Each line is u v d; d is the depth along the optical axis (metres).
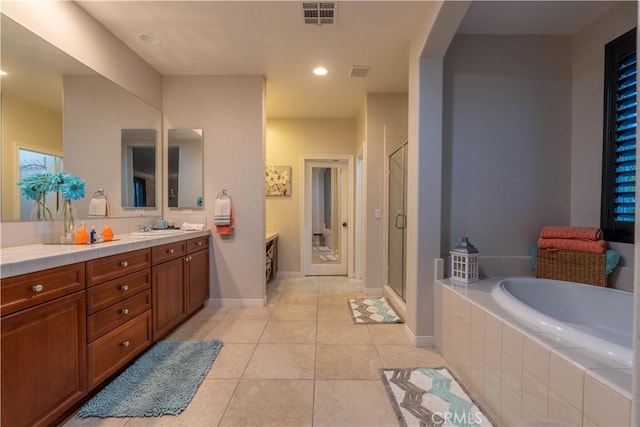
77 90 2.07
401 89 3.54
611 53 2.15
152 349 2.20
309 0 2.01
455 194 2.51
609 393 0.90
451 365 2.00
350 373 1.90
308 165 4.74
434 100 2.25
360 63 2.88
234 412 1.54
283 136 4.66
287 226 4.71
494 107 2.50
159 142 3.10
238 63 2.90
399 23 2.23
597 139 2.27
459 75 2.49
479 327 1.65
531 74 2.49
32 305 1.25
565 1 2.09
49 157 1.86
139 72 2.77
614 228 2.12
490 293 1.91
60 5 1.93
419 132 2.25
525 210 2.51
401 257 3.13
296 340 2.39
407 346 2.30
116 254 1.78
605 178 2.19
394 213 3.46
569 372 1.05
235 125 3.17
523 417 1.28
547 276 2.29
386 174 3.69
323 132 4.66
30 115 1.74
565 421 1.06
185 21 2.24
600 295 1.99
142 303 2.04
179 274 2.57
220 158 3.18
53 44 1.88
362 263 4.47
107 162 2.38
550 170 2.50
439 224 2.28
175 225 3.17
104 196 2.36
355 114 4.46
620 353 1.05
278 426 1.44
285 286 4.12
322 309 3.15
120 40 2.50
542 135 2.50
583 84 2.38
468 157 2.50
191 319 2.84
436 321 2.26
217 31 2.37
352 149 4.67
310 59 2.82
